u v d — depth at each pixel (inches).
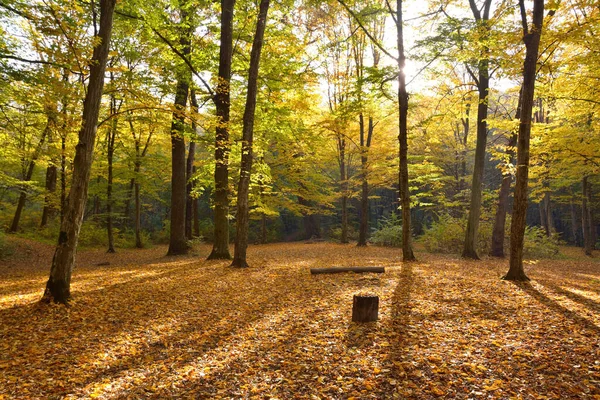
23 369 185.0
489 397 145.1
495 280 355.9
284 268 463.8
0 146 509.0
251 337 227.0
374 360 183.5
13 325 243.9
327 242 1125.1
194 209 1066.7
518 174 359.9
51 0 306.5
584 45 386.3
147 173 859.4
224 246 564.7
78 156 286.8
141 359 200.5
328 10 601.3
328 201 1027.3
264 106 569.9
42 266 570.3
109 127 574.2
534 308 255.4
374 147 831.1
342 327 232.8
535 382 154.5
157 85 508.7
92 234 908.6
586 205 963.3
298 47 611.5
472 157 1242.0
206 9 568.1
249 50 599.5
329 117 744.3
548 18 466.6
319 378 169.3
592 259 775.1
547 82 464.4
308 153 841.5
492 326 223.0
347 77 811.4
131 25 518.3
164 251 853.2
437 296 293.7
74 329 241.6
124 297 320.2
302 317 258.5
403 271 415.8
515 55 440.1
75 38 299.6
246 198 481.4
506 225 719.1
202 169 595.5
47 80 327.3
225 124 430.0
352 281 363.9
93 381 174.9
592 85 441.4
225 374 179.5
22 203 837.8
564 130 503.8
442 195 927.7
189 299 314.2
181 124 498.6
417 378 163.3
